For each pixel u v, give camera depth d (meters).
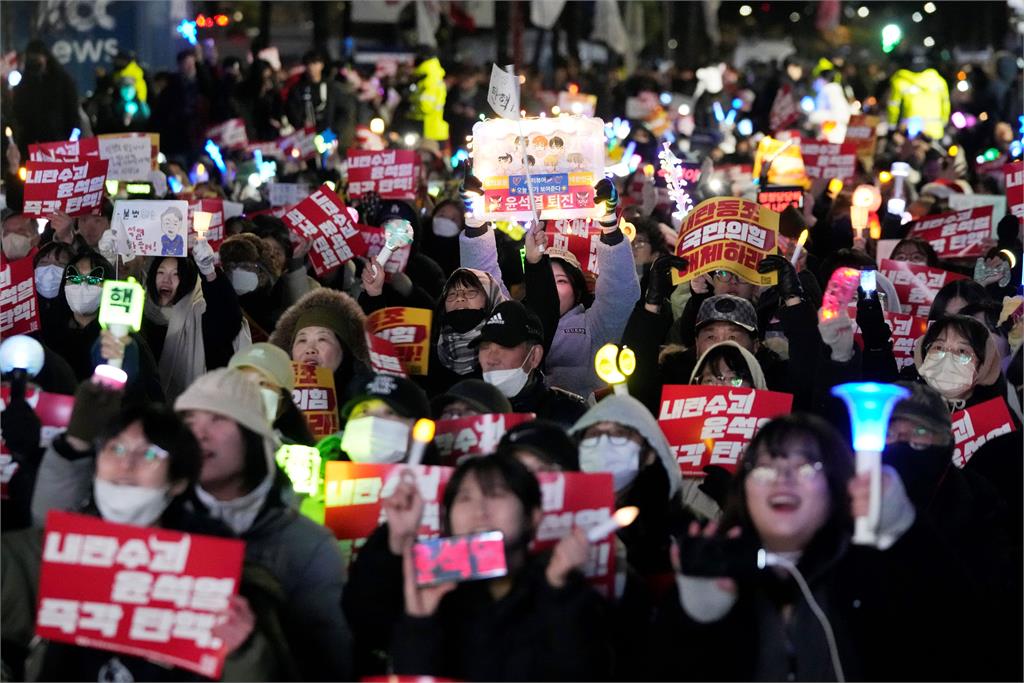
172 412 5.32
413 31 33.41
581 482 5.67
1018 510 7.25
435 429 6.55
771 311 9.70
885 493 5.14
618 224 9.55
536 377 8.16
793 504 5.10
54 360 7.42
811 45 38.47
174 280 9.00
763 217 9.41
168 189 16.62
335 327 8.43
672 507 6.34
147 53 24.06
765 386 7.61
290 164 20.28
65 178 11.55
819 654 5.04
